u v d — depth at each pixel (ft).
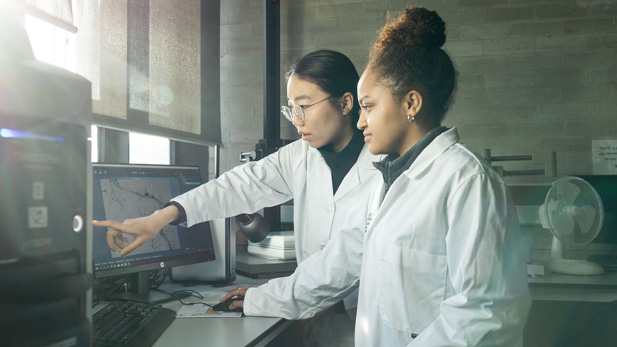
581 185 6.52
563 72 8.99
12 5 1.66
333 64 4.88
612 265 6.72
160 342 3.51
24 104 1.37
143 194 4.89
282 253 6.36
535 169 9.02
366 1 9.74
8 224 1.32
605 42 8.86
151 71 7.32
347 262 4.24
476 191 3.00
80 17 5.76
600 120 8.86
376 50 3.35
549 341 5.85
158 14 7.55
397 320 3.37
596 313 3.46
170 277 5.70
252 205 5.46
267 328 3.89
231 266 5.69
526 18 9.12
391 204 3.55
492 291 2.85
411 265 3.28
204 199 4.96
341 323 5.21
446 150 3.34
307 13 9.93
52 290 1.45
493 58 9.22
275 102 9.42
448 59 3.37
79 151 1.58
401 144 3.48
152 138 8.39
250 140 10.09
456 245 3.03
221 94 10.18
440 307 3.16
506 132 9.17
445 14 9.39
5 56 1.37
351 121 5.14
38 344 1.41
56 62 5.08
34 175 1.40
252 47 10.12
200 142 8.79
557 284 6.01
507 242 2.94
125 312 3.87
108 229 4.45
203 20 9.04
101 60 6.15
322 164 5.29
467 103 9.29
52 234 1.47
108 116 6.24
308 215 5.36
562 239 6.59
